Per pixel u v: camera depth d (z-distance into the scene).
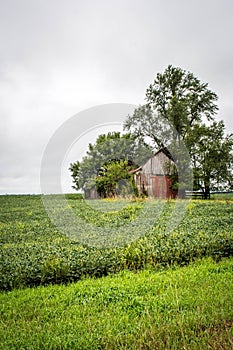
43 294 6.64
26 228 12.59
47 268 7.61
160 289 6.79
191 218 14.86
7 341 4.70
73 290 6.79
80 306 6.05
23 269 7.66
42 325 5.28
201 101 29.17
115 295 6.48
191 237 10.83
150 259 8.66
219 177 26.61
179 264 8.79
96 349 4.53
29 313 5.72
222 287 6.70
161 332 4.82
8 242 10.59
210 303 5.86
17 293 6.74
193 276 7.57
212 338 4.64
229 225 13.28
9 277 7.28
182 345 4.50
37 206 16.69
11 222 13.57
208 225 13.20
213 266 8.39
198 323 5.10
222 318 5.24
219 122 27.83
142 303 6.04
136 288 6.79
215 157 26.61
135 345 4.51
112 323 5.23
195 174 24.95
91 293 6.59
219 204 19.33
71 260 8.29
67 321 5.33
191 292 6.46
